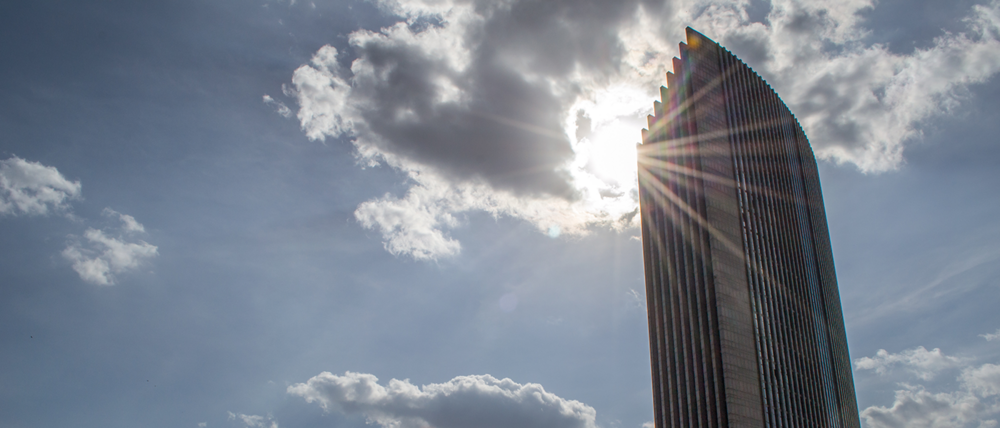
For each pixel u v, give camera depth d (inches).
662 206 5649.6
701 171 5295.3
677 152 5620.1
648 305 5531.5
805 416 5398.6
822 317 6678.2
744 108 6176.2
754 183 5861.2
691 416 4719.5
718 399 4525.1
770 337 5182.1
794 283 6048.2
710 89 5797.2
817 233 7322.8
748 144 5994.1
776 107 6909.5
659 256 5546.3
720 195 5300.2
